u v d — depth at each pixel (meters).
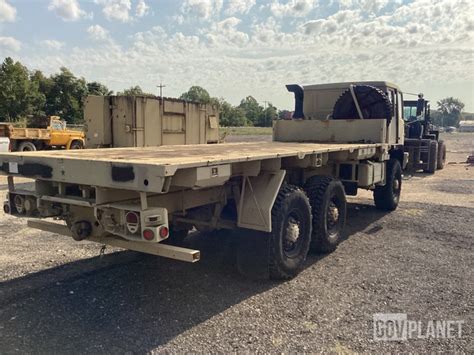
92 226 3.88
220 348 3.23
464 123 103.62
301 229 4.93
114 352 3.15
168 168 2.98
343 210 6.05
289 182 5.26
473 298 4.21
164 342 3.31
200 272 4.87
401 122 9.07
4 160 4.05
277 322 3.67
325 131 8.05
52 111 57.41
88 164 3.38
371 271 4.98
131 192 3.70
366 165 7.01
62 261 5.22
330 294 4.29
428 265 5.21
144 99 12.30
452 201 10.01
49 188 3.98
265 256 4.45
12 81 51.19
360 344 3.31
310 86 9.13
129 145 12.11
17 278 4.63
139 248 3.71
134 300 4.09
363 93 7.98
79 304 3.98
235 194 4.58
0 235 6.45
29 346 3.22
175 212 4.16
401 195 10.99
